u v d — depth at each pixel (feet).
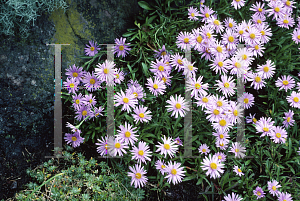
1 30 6.07
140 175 6.34
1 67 6.15
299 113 8.15
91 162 6.63
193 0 8.57
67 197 5.82
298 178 7.69
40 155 6.73
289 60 8.38
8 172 6.25
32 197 5.73
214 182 7.41
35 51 6.55
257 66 8.61
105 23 7.79
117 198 6.24
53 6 6.66
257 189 6.98
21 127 6.46
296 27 8.84
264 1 8.89
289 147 7.59
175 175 6.51
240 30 7.86
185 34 7.54
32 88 6.55
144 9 8.64
